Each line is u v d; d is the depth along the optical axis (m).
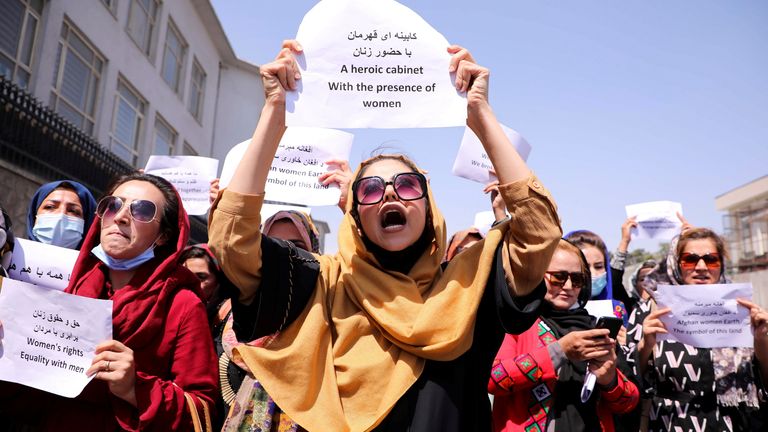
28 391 2.03
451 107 1.86
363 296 1.85
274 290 1.81
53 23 10.10
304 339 1.77
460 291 1.82
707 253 3.31
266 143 1.81
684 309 2.93
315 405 1.70
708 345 2.88
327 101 1.87
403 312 1.78
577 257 2.89
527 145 3.70
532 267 1.71
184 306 2.12
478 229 4.77
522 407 2.52
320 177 3.58
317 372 1.75
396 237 1.89
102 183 11.20
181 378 2.01
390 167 2.03
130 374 1.80
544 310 2.81
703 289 2.92
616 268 4.94
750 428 2.95
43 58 9.79
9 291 1.85
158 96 15.40
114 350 1.81
